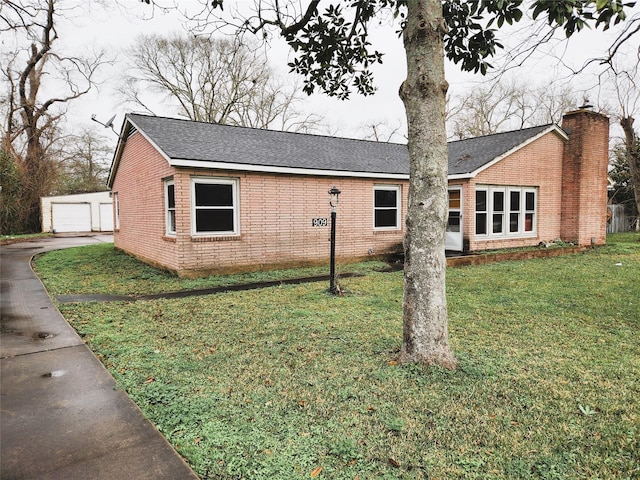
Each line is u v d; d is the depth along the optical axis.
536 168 13.95
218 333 4.98
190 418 2.91
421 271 3.87
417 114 3.82
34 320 5.58
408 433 2.74
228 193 9.67
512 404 3.14
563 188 14.70
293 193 10.54
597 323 5.32
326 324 5.35
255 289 7.89
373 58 6.18
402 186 12.69
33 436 2.66
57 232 26.88
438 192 3.83
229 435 2.69
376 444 2.61
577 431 2.75
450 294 7.17
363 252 11.91
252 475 2.29
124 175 13.12
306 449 2.54
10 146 24.53
